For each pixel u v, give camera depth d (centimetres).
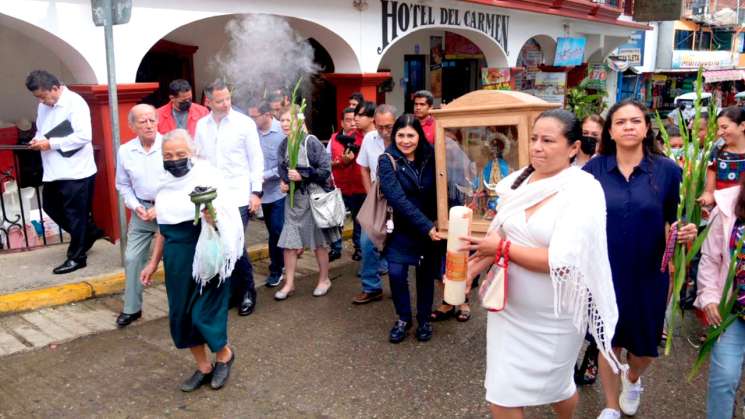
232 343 470
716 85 2659
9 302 513
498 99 424
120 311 530
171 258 367
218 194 369
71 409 374
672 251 311
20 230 664
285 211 555
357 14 891
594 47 1694
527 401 269
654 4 1792
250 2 745
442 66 1481
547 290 257
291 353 455
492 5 1111
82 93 642
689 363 445
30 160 803
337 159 650
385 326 508
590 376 406
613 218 323
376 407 380
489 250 261
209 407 377
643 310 325
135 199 486
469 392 400
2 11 555
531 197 255
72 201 577
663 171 326
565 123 248
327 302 562
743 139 467
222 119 513
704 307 309
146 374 420
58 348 457
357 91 920
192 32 965
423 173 452
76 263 589
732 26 2855
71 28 605
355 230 687
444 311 522
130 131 662
